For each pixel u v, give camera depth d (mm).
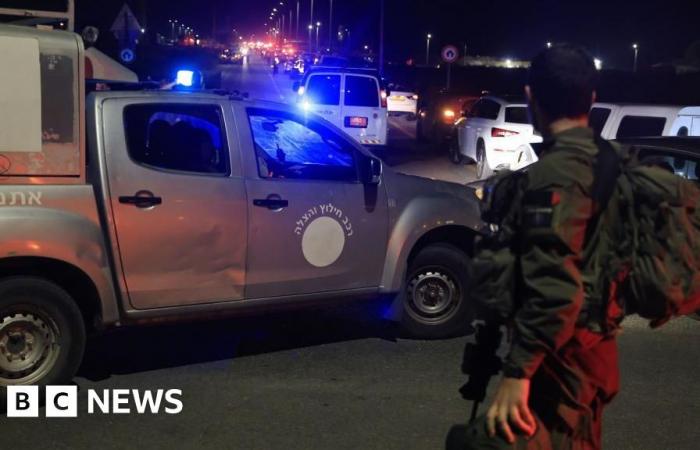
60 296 5238
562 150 2580
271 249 5930
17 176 5148
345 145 6305
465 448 2725
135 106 5523
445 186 6855
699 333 7172
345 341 6801
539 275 2477
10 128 5105
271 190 5902
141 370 6047
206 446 4785
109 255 5418
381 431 5023
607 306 2625
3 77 5070
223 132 5801
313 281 6141
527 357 2510
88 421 5102
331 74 18641
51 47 5168
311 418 5207
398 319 6668
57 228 5148
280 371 6059
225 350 6535
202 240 5660
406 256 6504
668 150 7875
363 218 6293
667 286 2592
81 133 5277
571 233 2475
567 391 2719
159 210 5504
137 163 5473
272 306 6031
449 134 22766
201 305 5738
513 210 2613
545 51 2736
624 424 5184
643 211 2611
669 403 5539
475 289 2680
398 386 5777
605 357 2754
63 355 5289
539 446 2688
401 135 27531
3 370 5156
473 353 2930
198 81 6578
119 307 5500
